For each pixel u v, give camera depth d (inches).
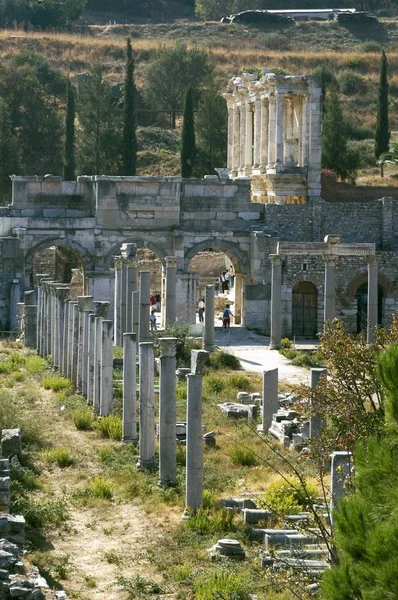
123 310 6609.3
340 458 2903.5
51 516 3339.1
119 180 7755.9
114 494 3659.0
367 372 3548.2
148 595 2817.4
